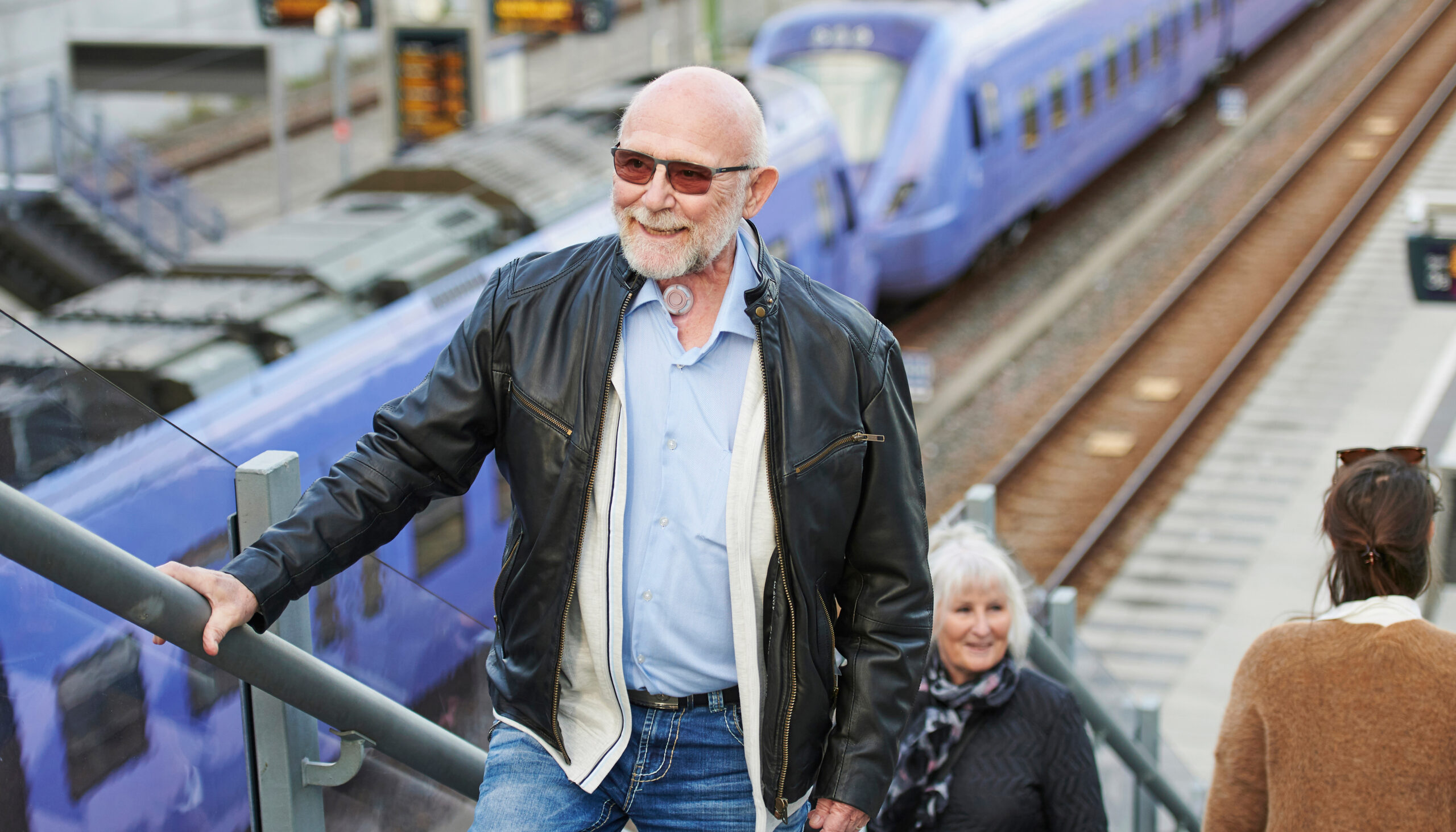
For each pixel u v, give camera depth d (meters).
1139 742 5.42
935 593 3.39
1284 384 15.99
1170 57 23.02
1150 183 22.67
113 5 23.30
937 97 15.89
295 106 24.94
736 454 2.19
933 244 15.91
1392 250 20.11
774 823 2.33
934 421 14.83
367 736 2.42
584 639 2.26
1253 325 17.41
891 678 2.26
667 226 2.11
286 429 7.39
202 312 7.95
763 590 2.22
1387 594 2.84
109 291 8.23
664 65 28.73
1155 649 11.07
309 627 2.33
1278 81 28.25
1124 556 12.48
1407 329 17.39
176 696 2.19
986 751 3.37
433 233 9.12
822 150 13.23
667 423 2.20
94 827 2.07
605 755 2.26
